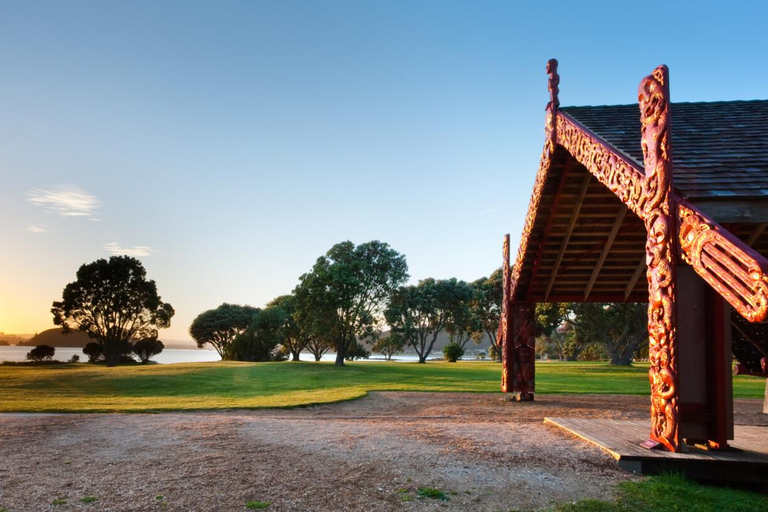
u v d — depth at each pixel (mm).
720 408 7480
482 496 5828
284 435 8688
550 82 12078
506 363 17391
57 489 5750
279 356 56500
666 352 7410
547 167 12508
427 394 19375
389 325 67875
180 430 9094
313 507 5352
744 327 13594
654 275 7680
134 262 59906
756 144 9891
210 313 83125
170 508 5223
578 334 54969
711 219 6980
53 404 15383
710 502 5875
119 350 58781
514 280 17016
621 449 7438
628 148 9391
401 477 6336
